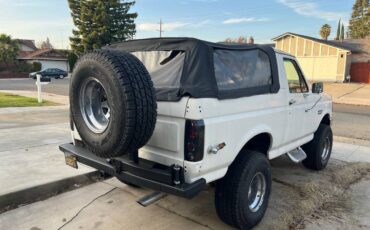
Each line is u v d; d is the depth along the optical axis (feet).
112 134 9.21
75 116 10.55
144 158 10.73
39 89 48.29
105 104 10.26
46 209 13.07
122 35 136.56
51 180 14.78
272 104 12.71
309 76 111.14
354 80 112.37
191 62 10.07
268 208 13.62
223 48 10.91
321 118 18.04
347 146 24.76
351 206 14.12
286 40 114.52
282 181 16.84
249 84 11.64
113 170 10.69
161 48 11.30
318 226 12.33
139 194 14.55
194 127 9.27
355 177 17.69
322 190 15.58
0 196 12.99
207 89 9.62
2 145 21.20
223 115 10.16
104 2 132.77
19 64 145.89
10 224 11.85
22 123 30.48
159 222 12.20
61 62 178.91
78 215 12.60
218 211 11.47
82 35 134.00
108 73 8.98
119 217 12.50
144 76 9.23
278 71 13.26
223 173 10.62
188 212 13.01
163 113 9.87
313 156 18.07
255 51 12.29
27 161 17.81
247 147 12.85
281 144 13.99
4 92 67.36
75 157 12.05
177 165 9.65
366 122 36.88
